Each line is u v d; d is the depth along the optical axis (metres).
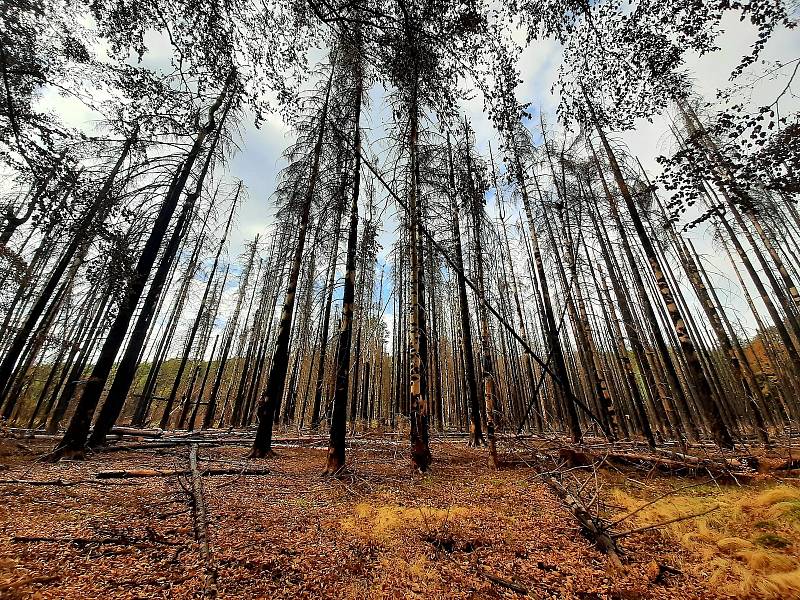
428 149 10.55
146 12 3.96
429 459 8.75
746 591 3.27
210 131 10.76
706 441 13.04
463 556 4.10
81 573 3.16
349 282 8.81
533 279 17.31
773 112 4.85
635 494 5.98
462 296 12.77
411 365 8.75
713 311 13.82
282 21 3.96
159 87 7.07
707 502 5.29
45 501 4.77
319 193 12.07
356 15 3.84
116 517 4.40
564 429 17.16
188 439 12.91
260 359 23.03
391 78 4.61
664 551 4.14
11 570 3.03
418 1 3.81
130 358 9.96
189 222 11.39
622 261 17.77
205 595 3.04
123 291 8.15
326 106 11.62
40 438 11.16
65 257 10.84
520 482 6.98
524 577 3.69
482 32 4.26
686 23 4.99
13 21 5.01
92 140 7.30
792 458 7.29
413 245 9.21
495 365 17.73
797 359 12.88
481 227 14.25
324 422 19.80
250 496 5.86
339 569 3.72
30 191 6.15
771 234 15.87
